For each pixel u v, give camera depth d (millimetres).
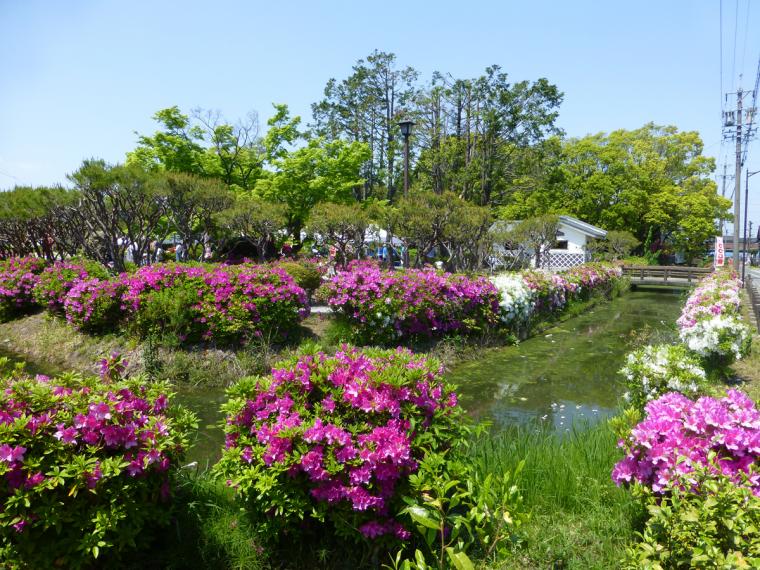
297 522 3141
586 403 7332
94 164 12266
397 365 3543
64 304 9984
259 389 3395
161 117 19344
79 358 8922
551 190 33875
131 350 8531
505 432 5527
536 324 13500
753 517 2330
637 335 12641
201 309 8672
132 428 2879
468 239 16594
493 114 27547
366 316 9523
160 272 9125
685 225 38562
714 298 9836
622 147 41500
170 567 2996
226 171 21203
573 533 3398
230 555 3127
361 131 34000
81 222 14742
